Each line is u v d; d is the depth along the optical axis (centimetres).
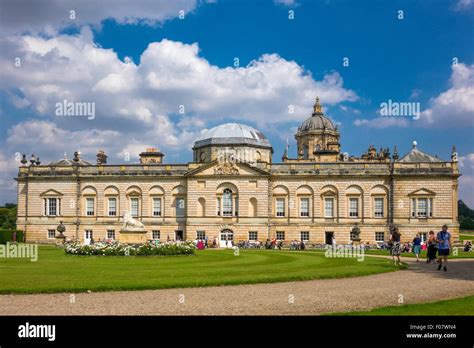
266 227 8381
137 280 2850
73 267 3647
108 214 8881
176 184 8744
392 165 8238
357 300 2281
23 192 9094
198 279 2905
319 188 8444
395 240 4078
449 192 8050
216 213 8488
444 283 2892
